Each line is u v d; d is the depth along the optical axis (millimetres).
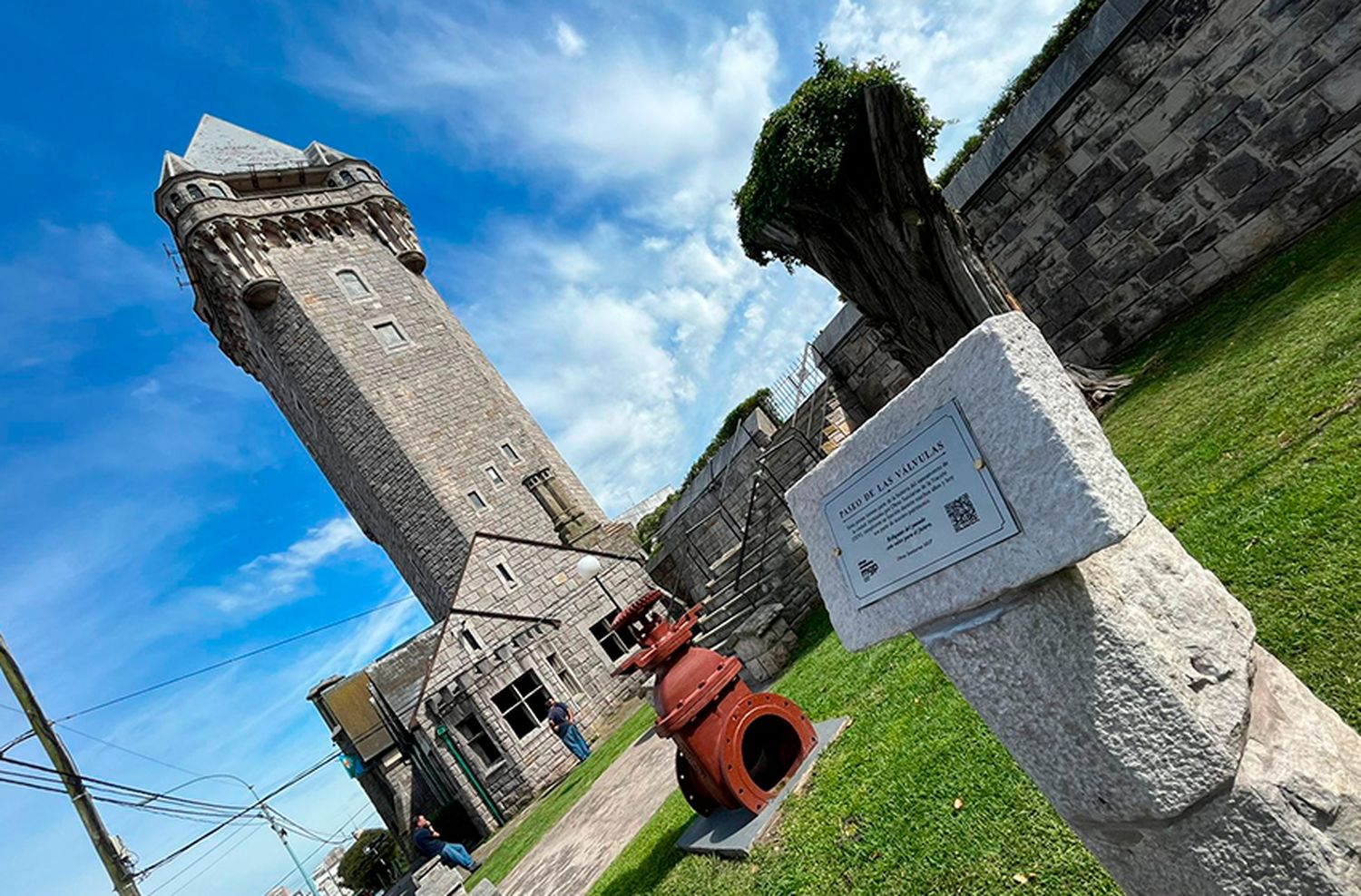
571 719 18906
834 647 7062
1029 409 1426
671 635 5371
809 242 7625
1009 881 2555
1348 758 1475
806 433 10961
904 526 1808
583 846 8586
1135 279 7785
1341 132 6008
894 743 4109
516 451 28344
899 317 7453
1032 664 1590
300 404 29672
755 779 5180
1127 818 1502
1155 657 1417
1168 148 7168
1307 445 3471
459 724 18828
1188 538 3594
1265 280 6188
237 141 31719
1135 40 7086
